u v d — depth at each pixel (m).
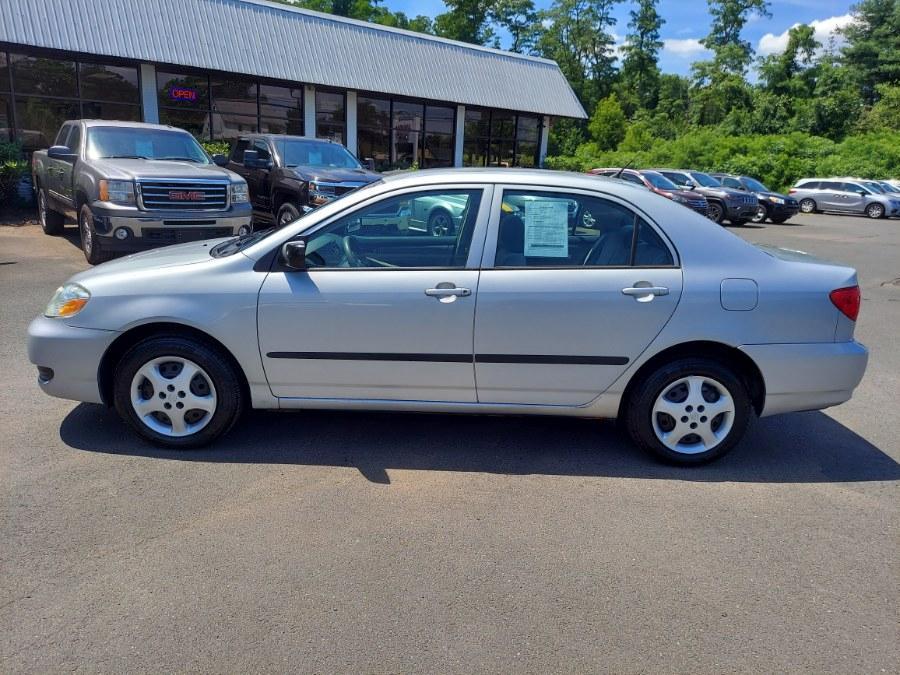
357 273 4.01
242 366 4.09
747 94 57.97
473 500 3.71
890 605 2.92
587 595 2.93
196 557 3.10
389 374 4.07
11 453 4.08
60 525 3.33
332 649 2.56
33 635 2.58
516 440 4.53
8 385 5.18
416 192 4.09
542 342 3.98
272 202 12.23
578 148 50.38
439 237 4.09
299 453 4.23
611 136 53.28
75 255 10.61
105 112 17.72
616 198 4.07
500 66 25.80
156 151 10.24
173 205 8.92
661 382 4.05
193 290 4.02
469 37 56.06
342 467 4.06
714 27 73.19
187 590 2.87
